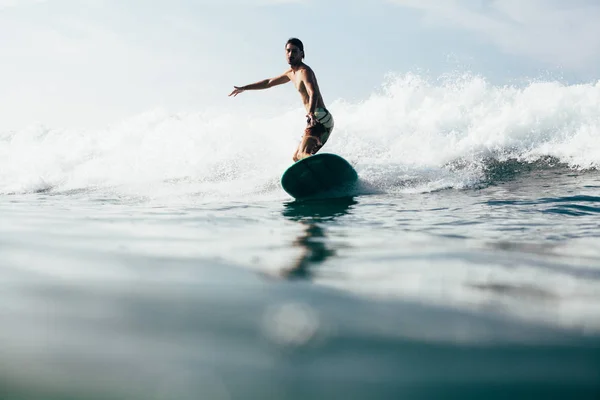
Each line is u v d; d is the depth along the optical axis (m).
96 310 1.27
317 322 1.21
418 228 3.15
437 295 1.49
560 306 1.39
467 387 0.89
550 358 1.02
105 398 0.80
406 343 1.09
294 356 1.00
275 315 1.26
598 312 1.34
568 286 1.64
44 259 1.95
